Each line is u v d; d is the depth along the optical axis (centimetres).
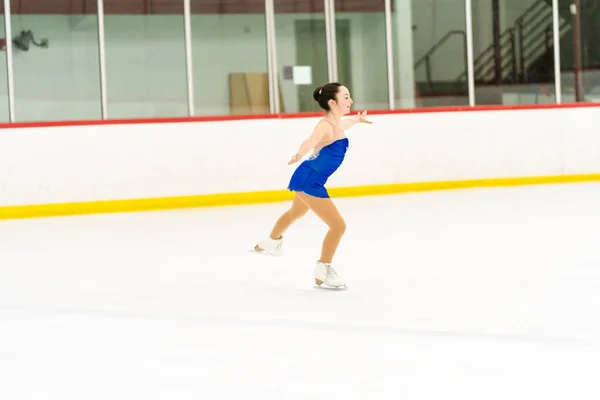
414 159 2636
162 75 2875
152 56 2861
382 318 1003
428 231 1758
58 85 2816
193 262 1471
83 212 2381
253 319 1017
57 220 2244
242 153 2502
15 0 2750
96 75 2836
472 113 2673
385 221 1944
